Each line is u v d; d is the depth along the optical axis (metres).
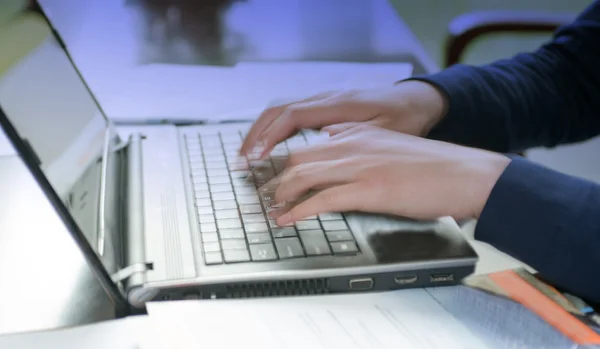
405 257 0.55
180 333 0.46
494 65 0.86
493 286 0.55
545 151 0.89
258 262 0.53
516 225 0.56
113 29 1.19
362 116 0.74
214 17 1.26
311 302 0.51
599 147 0.91
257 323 0.48
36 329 0.48
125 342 0.46
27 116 0.50
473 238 0.59
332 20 1.26
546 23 1.21
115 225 0.57
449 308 0.51
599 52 0.87
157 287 0.50
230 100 0.94
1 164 0.72
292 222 0.58
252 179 0.67
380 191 0.59
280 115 0.74
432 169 0.60
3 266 0.56
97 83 0.99
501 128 0.77
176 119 0.87
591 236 0.53
